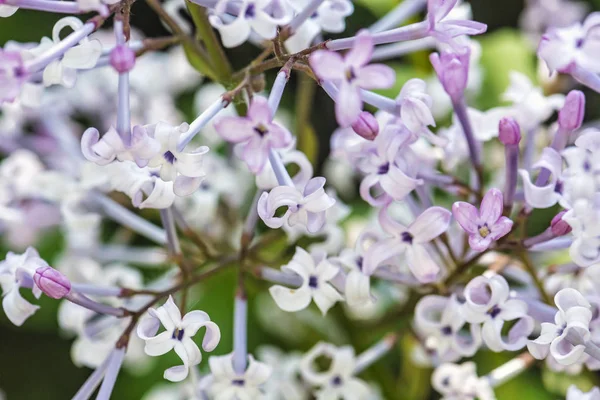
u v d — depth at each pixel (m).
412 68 0.42
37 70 0.29
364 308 0.39
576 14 0.43
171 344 0.30
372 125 0.29
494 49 0.42
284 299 0.32
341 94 0.28
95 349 0.35
